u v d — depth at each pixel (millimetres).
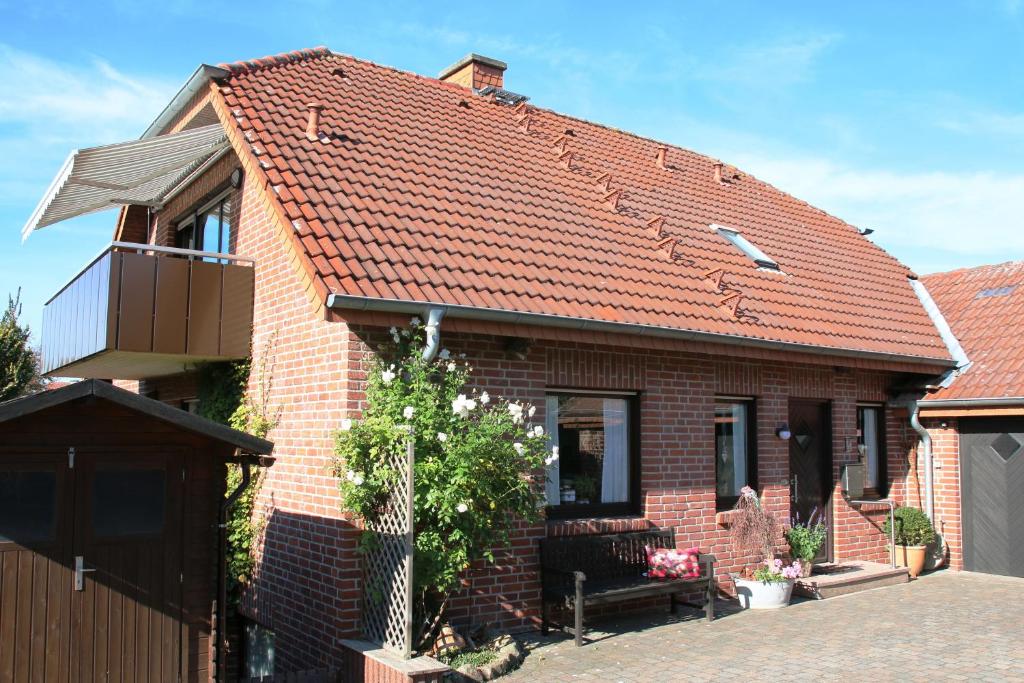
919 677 7855
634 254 11523
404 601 7582
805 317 12297
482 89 15273
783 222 15828
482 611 9086
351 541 8352
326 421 8836
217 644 6953
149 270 10172
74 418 6414
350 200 9555
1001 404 13031
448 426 8289
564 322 9258
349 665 7926
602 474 10547
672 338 10320
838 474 13188
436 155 11672
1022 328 14461
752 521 11141
